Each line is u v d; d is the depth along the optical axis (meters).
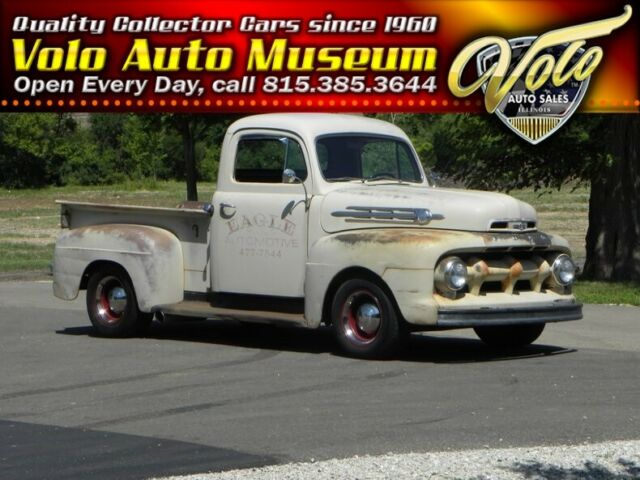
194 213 13.22
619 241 21.92
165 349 12.90
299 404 9.67
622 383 10.55
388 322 11.72
